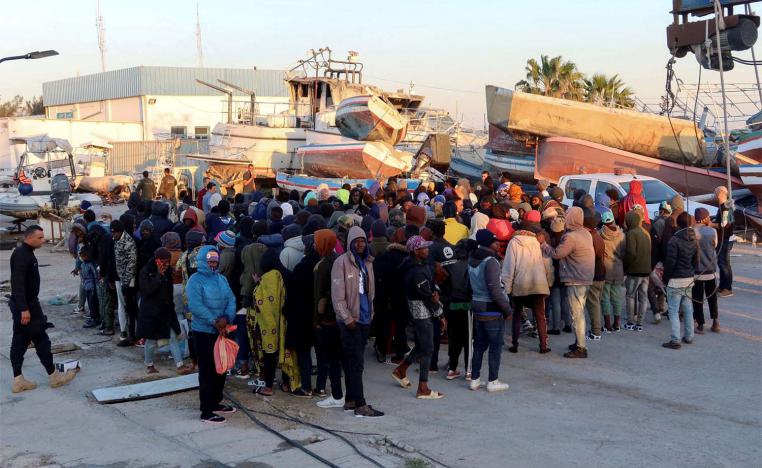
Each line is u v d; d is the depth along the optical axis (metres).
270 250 8.11
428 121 30.72
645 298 11.16
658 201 16.14
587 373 8.96
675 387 8.31
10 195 27.55
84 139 49.84
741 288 14.46
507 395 8.15
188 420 7.42
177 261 9.43
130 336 10.69
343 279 7.34
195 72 55.25
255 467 6.14
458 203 13.19
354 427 7.12
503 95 22.97
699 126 21.75
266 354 8.12
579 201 12.16
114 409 7.81
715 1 13.77
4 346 10.69
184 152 42.16
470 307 8.60
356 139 25.06
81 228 12.04
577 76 43.91
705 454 6.27
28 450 6.64
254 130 28.81
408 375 9.12
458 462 6.15
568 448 6.46
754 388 8.24
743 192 20.80
